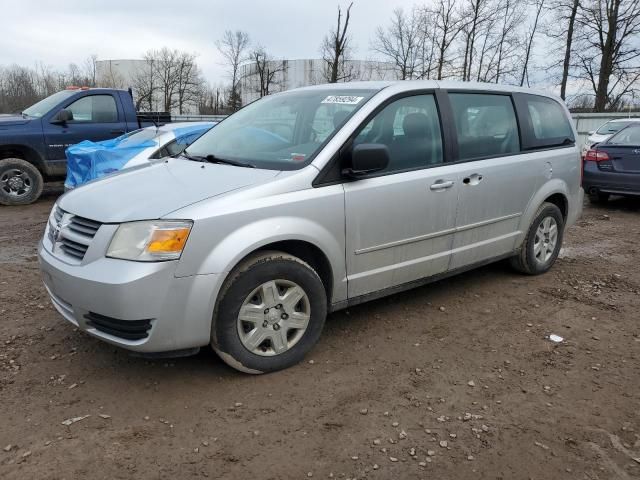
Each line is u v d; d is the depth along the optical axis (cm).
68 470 253
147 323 295
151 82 4891
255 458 264
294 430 286
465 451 273
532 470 260
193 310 300
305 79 4125
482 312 450
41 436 276
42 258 333
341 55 2936
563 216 563
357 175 354
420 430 288
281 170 344
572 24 3141
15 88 3991
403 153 393
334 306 369
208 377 336
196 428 286
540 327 422
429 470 259
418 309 453
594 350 385
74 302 305
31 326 407
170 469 255
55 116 947
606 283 531
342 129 360
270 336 335
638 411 310
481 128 455
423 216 400
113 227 298
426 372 349
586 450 275
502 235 482
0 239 691
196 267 297
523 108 500
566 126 557
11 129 915
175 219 294
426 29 3328
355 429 288
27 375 335
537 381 341
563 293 497
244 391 321
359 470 258
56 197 1033
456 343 392
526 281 529
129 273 286
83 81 4409
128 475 251
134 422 290
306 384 330
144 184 347
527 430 291
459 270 454
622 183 915
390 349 379
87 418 292
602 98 3098
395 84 403
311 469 257
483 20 3206
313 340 353
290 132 394
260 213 316
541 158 505
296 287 338
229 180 334
